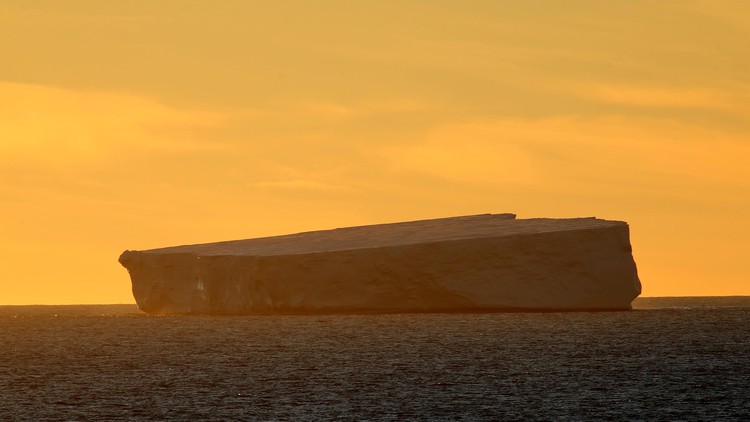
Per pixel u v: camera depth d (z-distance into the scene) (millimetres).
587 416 189250
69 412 195625
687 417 187500
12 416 192375
